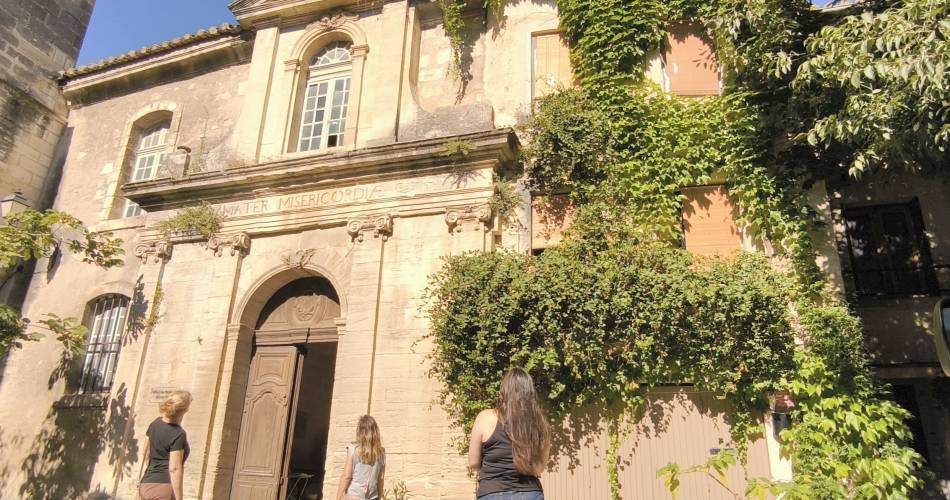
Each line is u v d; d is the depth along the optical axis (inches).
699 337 312.7
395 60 438.0
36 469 446.3
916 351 370.6
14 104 551.8
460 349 322.3
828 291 326.6
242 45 518.3
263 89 465.1
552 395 313.7
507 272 326.0
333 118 457.1
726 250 357.7
